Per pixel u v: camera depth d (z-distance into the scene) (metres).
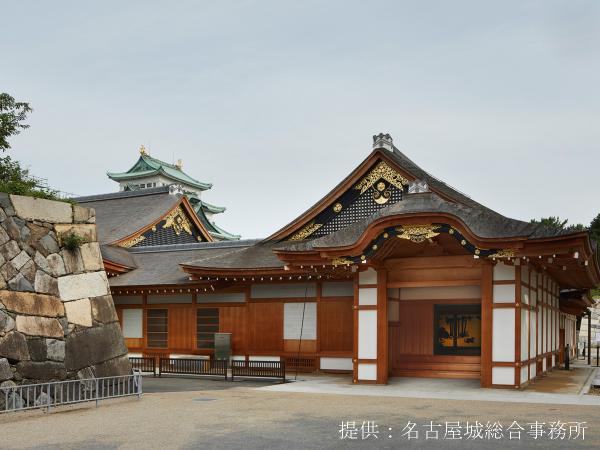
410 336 28.86
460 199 29.55
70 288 19.94
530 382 25.55
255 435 13.89
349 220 32.69
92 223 21.55
